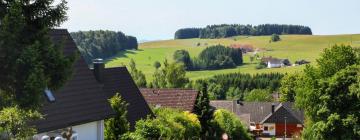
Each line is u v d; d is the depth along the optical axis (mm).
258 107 112875
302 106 48219
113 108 28438
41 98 14031
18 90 13422
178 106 52375
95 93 27312
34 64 13125
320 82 46375
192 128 33969
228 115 54594
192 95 53531
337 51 48719
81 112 25078
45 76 13875
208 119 50594
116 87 39094
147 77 178000
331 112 45969
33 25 14273
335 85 45562
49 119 22562
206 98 51219
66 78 14555
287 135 106625
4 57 13055
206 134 49906
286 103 111625
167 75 109125
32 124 21078
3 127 14430
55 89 14570
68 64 14438
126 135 27828
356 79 45344
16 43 13289
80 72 27062
